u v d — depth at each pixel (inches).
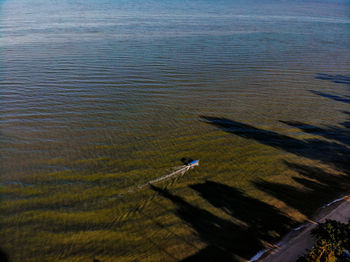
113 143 1488.7
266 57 3004.4
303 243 997.2
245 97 2066.9
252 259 943.7
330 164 1416.1
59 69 2384.4
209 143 1535.4
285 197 1203.2
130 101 1908.2
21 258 935.0
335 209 1138.7
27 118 1656.0
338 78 2516.0
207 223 1071.6
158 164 1364.4
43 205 1121.4
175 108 1855.3
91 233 1019.9
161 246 980.6
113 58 2714.1
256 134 1632.6
